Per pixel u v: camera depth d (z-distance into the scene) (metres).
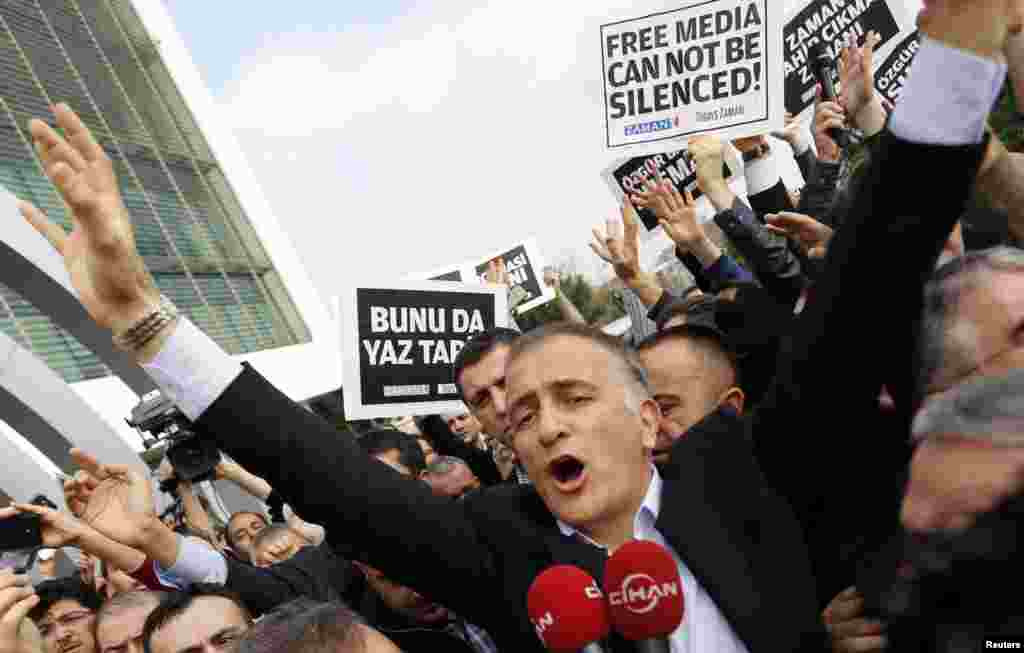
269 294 23.55
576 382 1.60
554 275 8.60
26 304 15.22
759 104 4.34
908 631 0.88
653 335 2.50
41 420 10.76
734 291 3.34
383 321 4.76
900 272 1.30
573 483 1.61
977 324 1.16
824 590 1.50
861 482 1.40
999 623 0.81
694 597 1.55
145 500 2.83
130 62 23.12
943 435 0.87
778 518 1.54
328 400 23.11
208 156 24.33
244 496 13.33
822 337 1.40
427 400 4.81
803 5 5.43
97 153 1.65
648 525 1.64
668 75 4.52
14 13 18.80
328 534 1.74
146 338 1.66
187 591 2.45
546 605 1.38
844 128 3.67
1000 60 1.21
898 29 5.25
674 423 2.38
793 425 1.48
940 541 0.85
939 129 1.23
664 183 4.25
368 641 1.53
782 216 2.62
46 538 2.74
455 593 1.73
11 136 16.05
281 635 1.51
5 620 2.38
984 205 1.81
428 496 1.75
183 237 21.16
